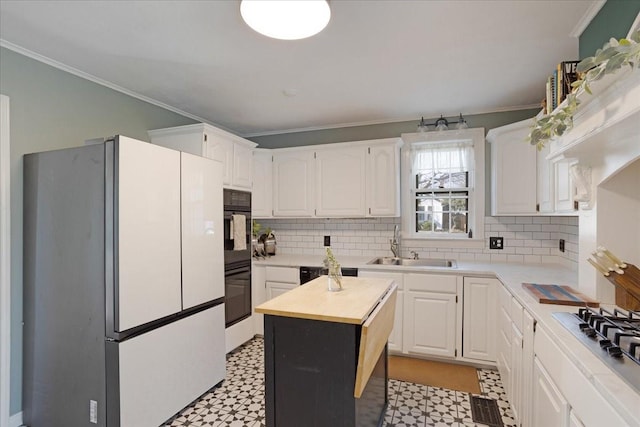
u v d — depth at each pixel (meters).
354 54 2.27
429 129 3.68
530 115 3.32
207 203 2.50
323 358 1.65
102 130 2.71
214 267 2.56
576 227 2.79
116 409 1.85
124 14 1.82
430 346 3.00
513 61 2.37
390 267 3.11
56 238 2.04
